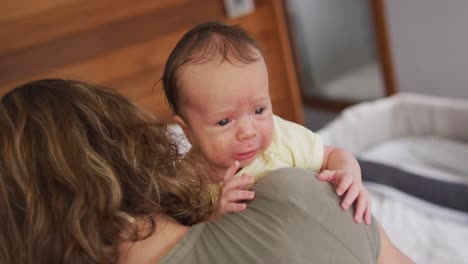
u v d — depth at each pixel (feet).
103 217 2.27
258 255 2.25
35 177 2.26
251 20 8.56
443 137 8.88
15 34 7.23
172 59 2.90
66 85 2.54
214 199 2.76
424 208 6.54
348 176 2.57
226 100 2.72
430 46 10.22
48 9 7.41
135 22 8.18
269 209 2.37
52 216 2.24
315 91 14.11
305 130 3.24
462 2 9.26
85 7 7.70
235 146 2.83
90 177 2.27
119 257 2.40
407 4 10.24
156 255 2.39
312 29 13.32
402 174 7.00
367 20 11.59
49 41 7.50
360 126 9.16
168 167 2.63
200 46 2.78
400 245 6.02
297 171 2.56
